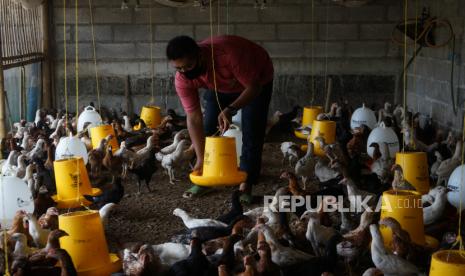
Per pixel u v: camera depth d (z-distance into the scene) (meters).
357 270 4.05
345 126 8.30
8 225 4.61
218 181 4.26
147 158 6.24
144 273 3.59
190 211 5.45
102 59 10.05
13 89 9.48
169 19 9.95
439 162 6.00
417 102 9.43
